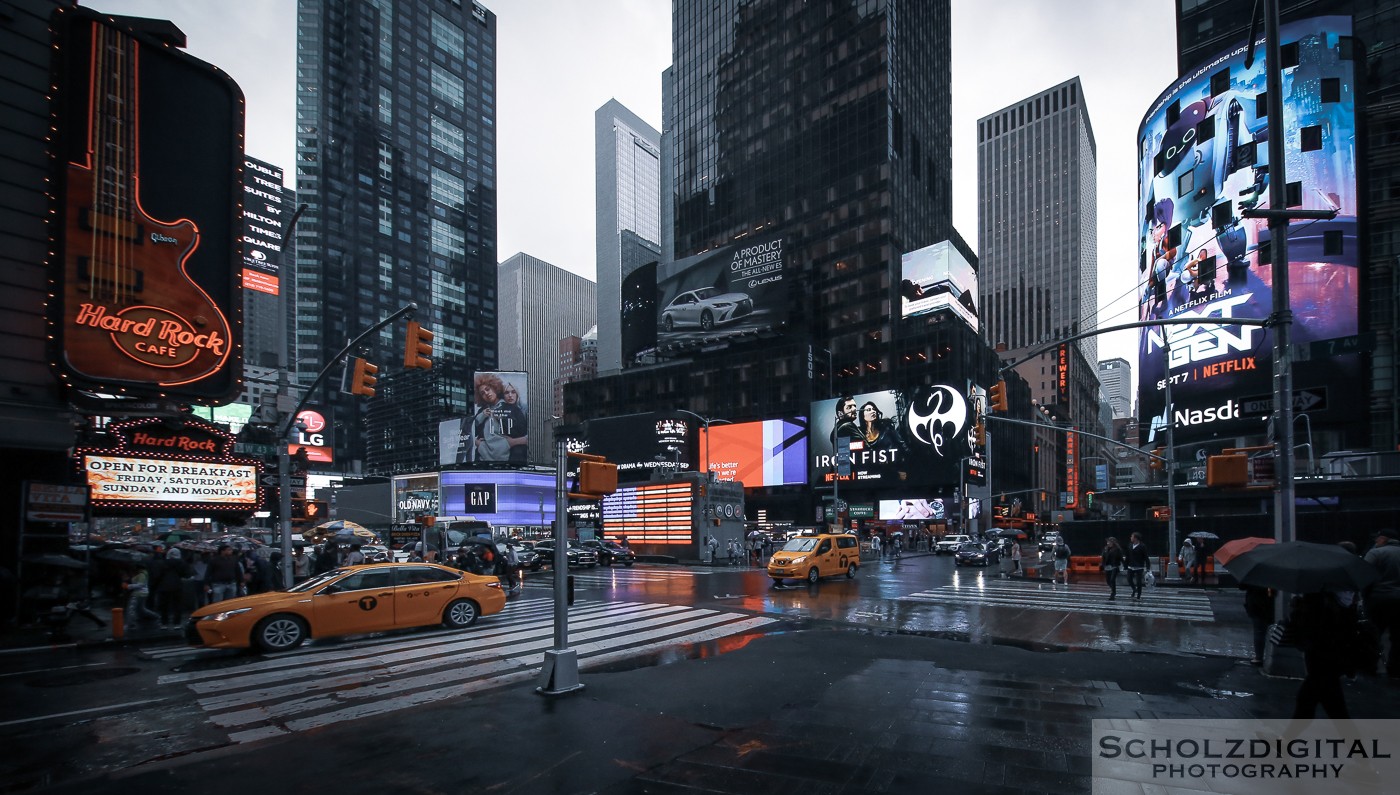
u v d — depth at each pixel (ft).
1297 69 186.29
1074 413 415.64
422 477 259.19
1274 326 34.24
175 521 196.03
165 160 58.90
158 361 57.26
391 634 45.55
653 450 234.79
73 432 52.42
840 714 25.26
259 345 544.62
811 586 77.92
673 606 59.82
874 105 295.48
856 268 293.43
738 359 295.48
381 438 465.88
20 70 51.42
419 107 567.59
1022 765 19.79
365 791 18.53
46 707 28.55
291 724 25.70
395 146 545.44
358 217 515.09
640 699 27.66
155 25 59.31
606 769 19.84
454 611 47.55
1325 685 20.43
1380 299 174.60
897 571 103.65
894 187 292.40
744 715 25.27
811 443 261.24
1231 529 102.94
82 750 23.02
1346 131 178.29
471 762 20.54
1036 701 26.94
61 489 51.29
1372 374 172.24
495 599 49.88
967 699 27.35
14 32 51.29
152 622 51.65
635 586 79.61
